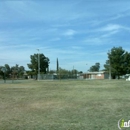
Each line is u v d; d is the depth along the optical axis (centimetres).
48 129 629
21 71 10025
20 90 2108
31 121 734
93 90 2066
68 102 1188
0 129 634
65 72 7744
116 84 3192
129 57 7200
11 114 858
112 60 7219
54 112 892
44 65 8762
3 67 8925
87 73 9888
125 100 1255
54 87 2583
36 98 1400
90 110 927
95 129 622
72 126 659
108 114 834
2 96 1538
